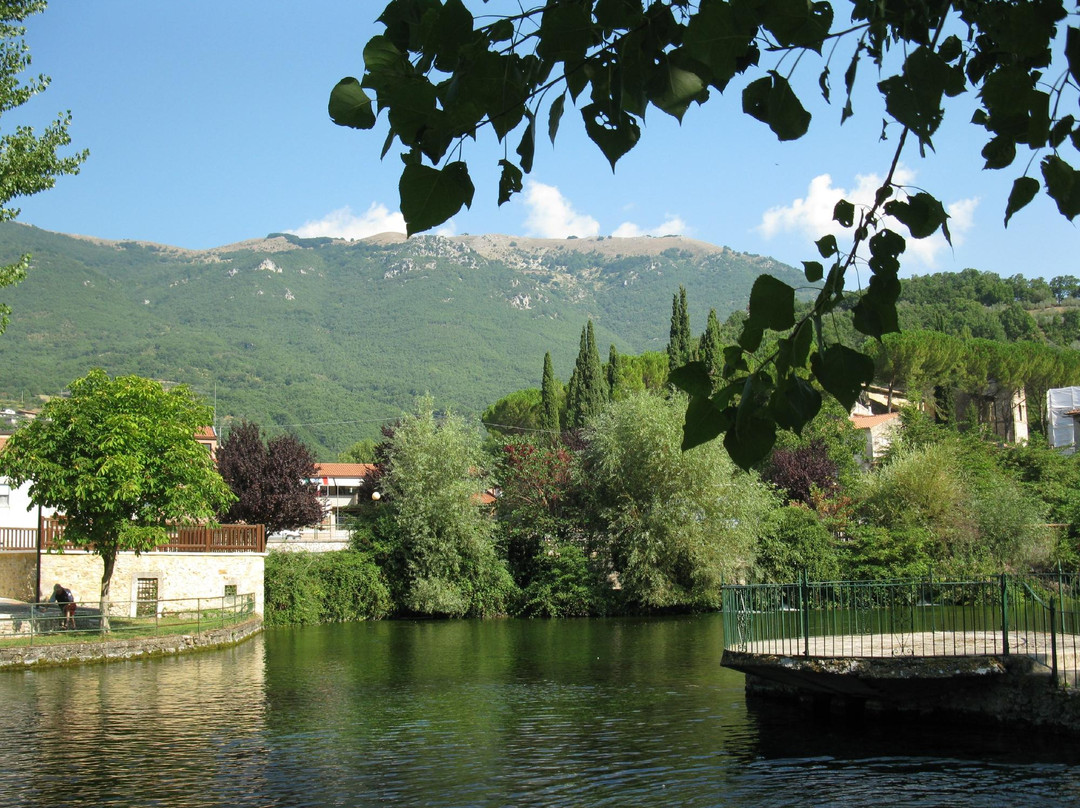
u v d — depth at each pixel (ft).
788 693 63.31
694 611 148.46
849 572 147.74
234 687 73.82
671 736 53.21
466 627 134.51
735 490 142.92
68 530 99.09
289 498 167.73
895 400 269.44
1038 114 7.43
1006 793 39.60
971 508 153.07
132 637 94.84
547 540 159.84
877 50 8.81
